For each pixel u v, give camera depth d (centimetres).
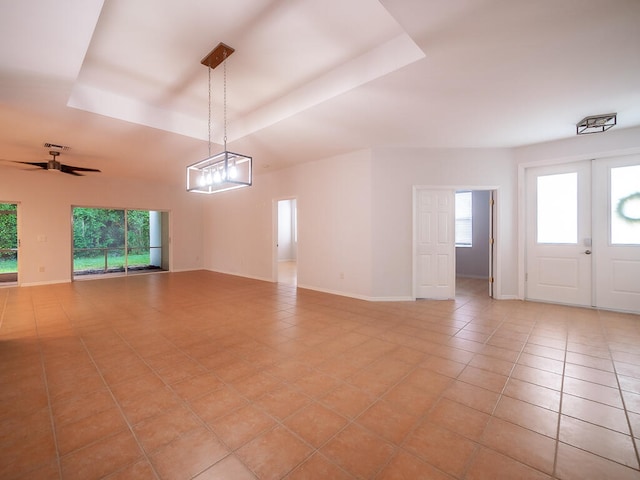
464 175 505
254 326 372
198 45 269
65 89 290
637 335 338
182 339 327
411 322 388
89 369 256
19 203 637
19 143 460
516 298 512
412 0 181
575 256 462
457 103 329
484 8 188
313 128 405
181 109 407
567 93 306
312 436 174
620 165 424
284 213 1199
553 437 173
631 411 198
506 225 507
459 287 626
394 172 505
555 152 467
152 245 915
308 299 518
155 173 700
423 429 180
